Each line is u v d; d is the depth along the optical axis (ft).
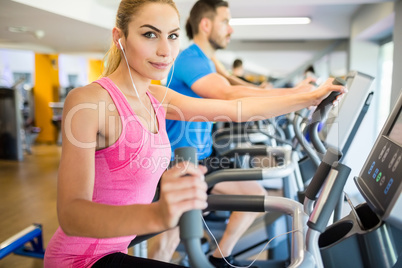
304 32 23.30
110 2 18.19
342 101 4.15
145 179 3.26
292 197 5.18
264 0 13.42
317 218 2.38
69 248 3.16
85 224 2.08
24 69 44.62
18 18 17.46
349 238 2.67
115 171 3.12
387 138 2.70
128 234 1.97
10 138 21.90
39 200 13.33
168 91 4.27
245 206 3.16
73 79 47.32
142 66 3.10
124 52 3.20
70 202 2.25
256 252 6.71
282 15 19.80
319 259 2.48
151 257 5.68
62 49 30.55
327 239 3.14
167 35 3.06
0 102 21.85
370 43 20.97
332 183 2.40
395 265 2.59
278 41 30.48
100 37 23.63
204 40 6.40
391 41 18.92
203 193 1.79
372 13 16.10
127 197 3.22
